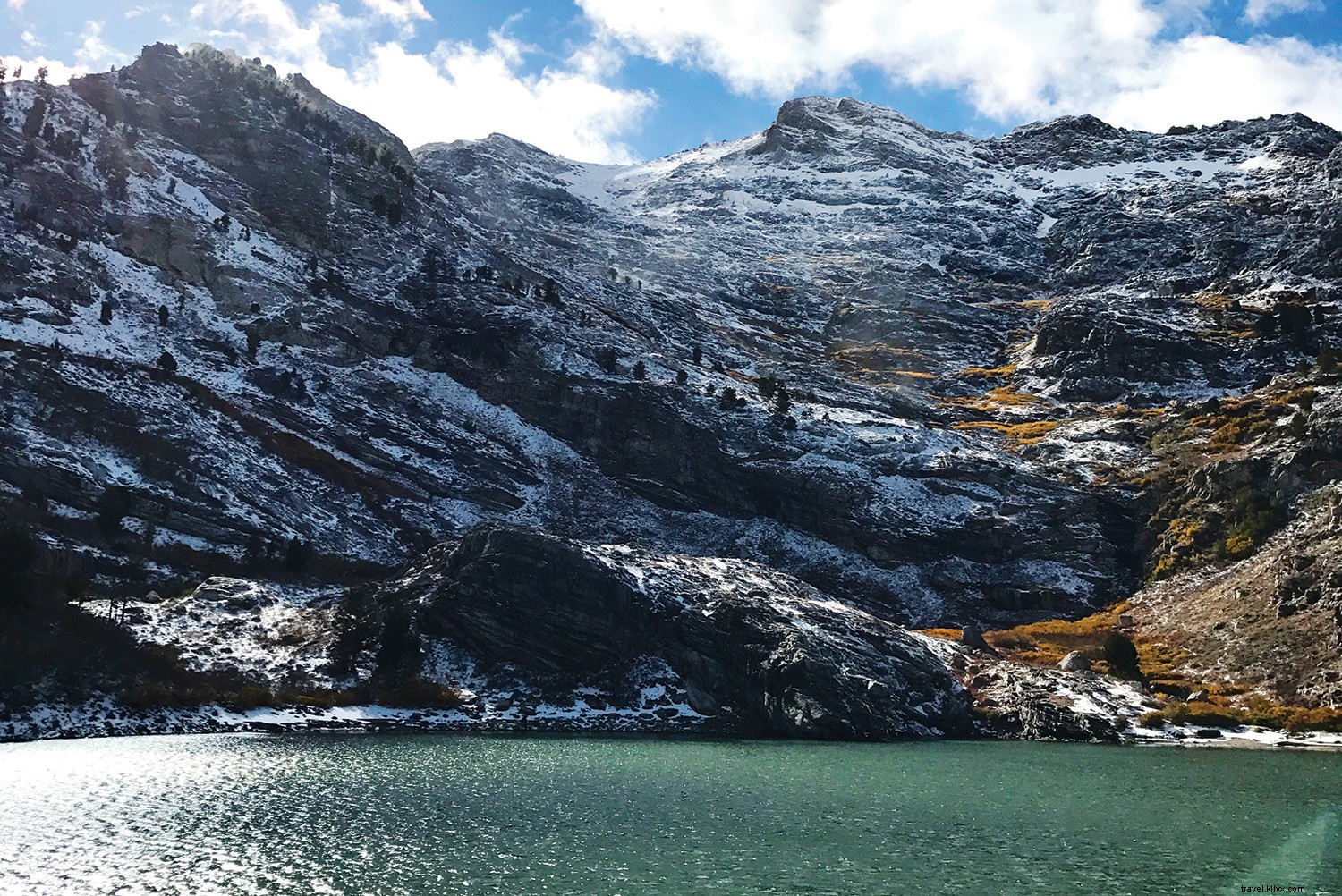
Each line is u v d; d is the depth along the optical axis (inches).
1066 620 4906.5
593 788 2372.0
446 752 2817.4
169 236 5807.1
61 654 3083.2
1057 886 1694.1
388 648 3663.9
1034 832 2031.3
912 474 5772.6
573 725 3427.7
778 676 3518.7
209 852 1785.2
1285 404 6028.5
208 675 3319.4
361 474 4985.2
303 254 6451.8
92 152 6220.5
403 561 4571.9
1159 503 5472.4
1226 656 3988.7
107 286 5369.1
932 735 3535.9
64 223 5502.0
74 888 1605.6
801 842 1932.8
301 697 3334.2
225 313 5669.3
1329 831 2041.1
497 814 2094.0
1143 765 2847.0
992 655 4244.6
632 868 1754.4
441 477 5216.5
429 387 5895.7
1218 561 4847.4
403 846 1852.9
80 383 4451.3
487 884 1662.2
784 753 3011.8
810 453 5772.6
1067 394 7495.1
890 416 6978.4
